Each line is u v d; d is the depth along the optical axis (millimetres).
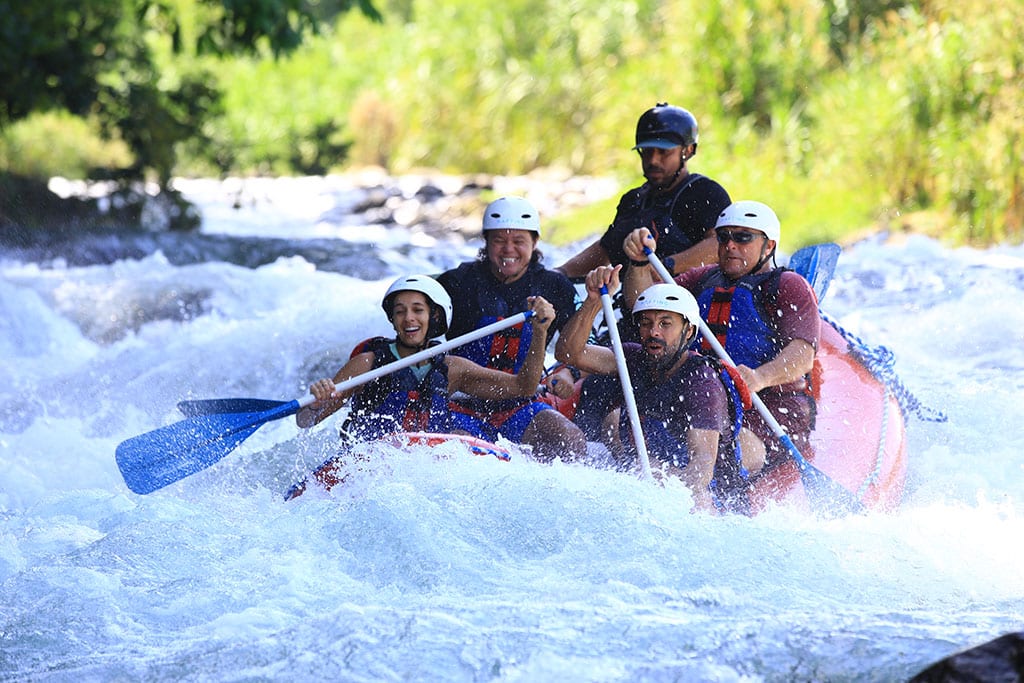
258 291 39000
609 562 16719
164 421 29312
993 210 44969
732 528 17797
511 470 19641
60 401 30469
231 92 98125
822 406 23031
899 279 37969
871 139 50812
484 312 22859
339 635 14703
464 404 22406
